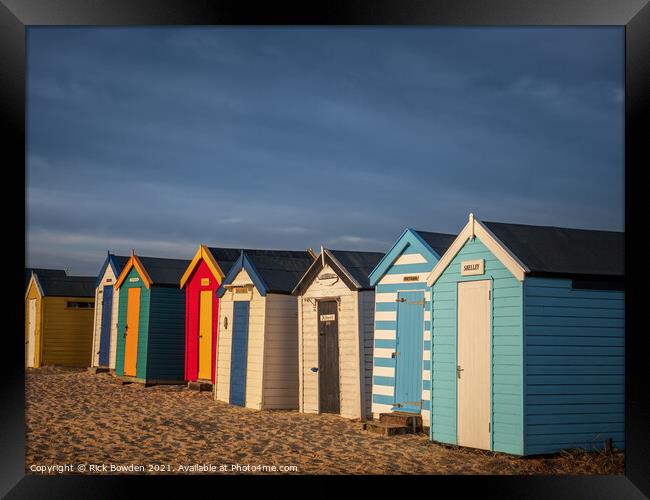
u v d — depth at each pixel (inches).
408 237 628.1
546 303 492.7
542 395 486.0
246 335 802.8
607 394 502.6
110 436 608.1
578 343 498.3
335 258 715.4
